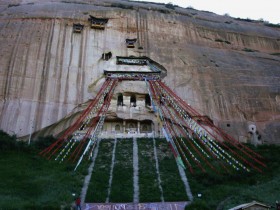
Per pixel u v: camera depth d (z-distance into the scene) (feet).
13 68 109.81
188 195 71.77
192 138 102.94
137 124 111.65
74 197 67.51
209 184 77.10
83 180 76.69
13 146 89.66
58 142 96.94
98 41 127.85
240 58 137.59
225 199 68.85
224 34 150.41
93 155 92.12
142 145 98.89
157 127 109.09
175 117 109.60
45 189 69.67
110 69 121.60
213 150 97.40
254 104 117.60
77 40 124.98
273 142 109.81
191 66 126.00
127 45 129.90
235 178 80.79
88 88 113.19
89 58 121.19
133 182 77.05
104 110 108.47
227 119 112.78
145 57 126.93
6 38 119.34
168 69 123.75
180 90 117.29
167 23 145.28
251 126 111.45
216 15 175.63
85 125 104.63
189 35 143.43
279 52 152.87
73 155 90.48
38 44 118.52
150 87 116.57
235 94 119.24
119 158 89.97
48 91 108.27
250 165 87.81
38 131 100.89
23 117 101.35
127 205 65.87
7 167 78.64
